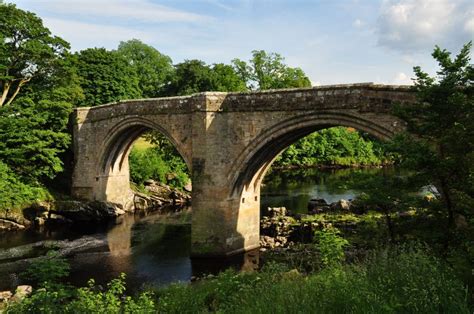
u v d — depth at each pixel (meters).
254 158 25.94
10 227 33.38
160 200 44.69
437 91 12.43
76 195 39.19
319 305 8.10
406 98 19.55
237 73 60.31
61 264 13.41
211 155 26.14
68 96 38.22
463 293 7.32
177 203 45.66
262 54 59.12
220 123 26.12
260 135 25.06
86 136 38.84
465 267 8.35
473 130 11.38
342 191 47.75
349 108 21.66
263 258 25.73
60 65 39.09
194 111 26.33
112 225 35.62
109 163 39.09
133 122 33.75
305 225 30.84
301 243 28.53
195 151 26.42
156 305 14.03
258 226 28.81
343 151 78.31
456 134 11.57
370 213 32.31
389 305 7.21
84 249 28.39
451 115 12.41
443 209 12.68
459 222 12.67
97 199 38.50
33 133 34.84
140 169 46.28
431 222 12.92
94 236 31.91
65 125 38.03
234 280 15.41
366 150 79.50
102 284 21.52
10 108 34.88
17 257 26.25
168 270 23.95
